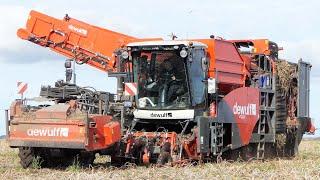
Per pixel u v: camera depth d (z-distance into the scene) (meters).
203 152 18.67
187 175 14.72
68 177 14.47
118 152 17.81
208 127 18.94
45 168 17.53
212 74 19.83
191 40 19.41
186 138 18.62
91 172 15.74
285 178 14.38
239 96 20.59
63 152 17.83
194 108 19.03
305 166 17.19
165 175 14.69
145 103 19.31
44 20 23.17
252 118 21.27
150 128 19.95
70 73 18.77
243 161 20.62
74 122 16.61
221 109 19.62
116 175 14.80
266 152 23.11
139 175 14.77
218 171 15.55
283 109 23.75
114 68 22.48
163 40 19.70
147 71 19.27
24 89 17.81
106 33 22.69
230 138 20.28
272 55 24.03
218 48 20.12
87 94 18.59
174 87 19.06
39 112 17.09
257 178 14.38
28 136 17.06
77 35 22.95
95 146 16.67
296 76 25.00
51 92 18.53
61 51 23.16
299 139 25.45
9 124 17.38
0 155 23.09
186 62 18.86
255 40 23.84
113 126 16.88
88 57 22.84
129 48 19.25
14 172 16.14
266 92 22.53
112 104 18.75
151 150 18.20
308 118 26.17
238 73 21.08
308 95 26.11
